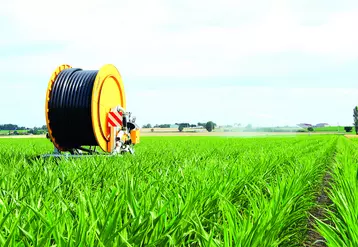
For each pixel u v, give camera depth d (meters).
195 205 4.45
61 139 11.59
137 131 13.22
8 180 5.89
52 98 11.32
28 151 14.70
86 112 11.16
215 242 3.43
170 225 3.67
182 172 6.88
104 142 11.82
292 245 4.99
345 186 6.09
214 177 6.39
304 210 6.10
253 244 3.61
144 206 4.25
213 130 117.62
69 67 12.31
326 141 34.03
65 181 5.98
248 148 18.20
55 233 3.24
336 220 4.66
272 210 4.54
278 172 8.83
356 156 13.69
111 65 12.19
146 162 9.09
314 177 8.91
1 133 93.44
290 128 113.62
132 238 3.32
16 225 3.31
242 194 5.88
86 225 3.35
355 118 100.81
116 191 4.66
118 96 12.81
